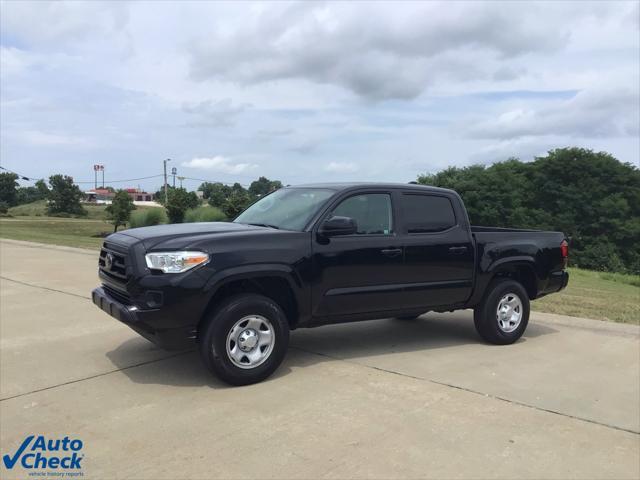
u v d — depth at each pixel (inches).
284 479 137.6
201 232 210.2
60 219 3070.9
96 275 464.8
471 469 144.6
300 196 245.4
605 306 384.2
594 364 238.2
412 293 241.6
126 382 206.1
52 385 202.7
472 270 257.8
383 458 149.0
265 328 206.1
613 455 155.0
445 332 291.4
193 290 192.1
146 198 5989.2
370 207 237.3
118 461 146.3
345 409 181.8
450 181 2546.8
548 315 339.0
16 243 776.3
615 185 2361.0
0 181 4687.5
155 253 193.9
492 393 199.6
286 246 211.5
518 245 270.8
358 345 261.7
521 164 2605.8
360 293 227.8
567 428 171.5
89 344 257.3
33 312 323.6
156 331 193.8
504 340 266.2
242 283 211.6
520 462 149.1
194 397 191.0
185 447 154.0
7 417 174.6
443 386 205.6
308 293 215.9
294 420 172.4
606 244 2244.1
